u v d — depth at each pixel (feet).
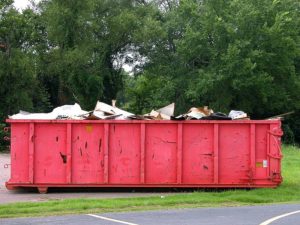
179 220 35.53
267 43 135.64
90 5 140.36
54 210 39.37
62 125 49.37
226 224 34.14
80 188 51.60
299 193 49.26
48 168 49.21
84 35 142.61
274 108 148.05
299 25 148.97
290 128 160.35
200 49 139.44
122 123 49.60
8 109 118.01
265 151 49.73
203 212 39.32
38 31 141.59
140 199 44.45
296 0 154.51
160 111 55.52
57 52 137.08
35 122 49.06
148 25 145.59
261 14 135.03
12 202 43.32
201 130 49.80
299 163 80.74
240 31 135.95
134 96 177.78
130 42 154.61
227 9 139.85
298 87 145.28
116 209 40.34
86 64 143.64
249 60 127.75
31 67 120.78
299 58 157.58
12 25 122.31
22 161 49.11
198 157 49.60
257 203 44.60
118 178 49.47
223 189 50.70
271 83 137.69
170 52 156.04
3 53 118.83
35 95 135.64
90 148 49.44
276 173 49.52
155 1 165.99
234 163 49.78
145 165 49.55
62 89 149.18
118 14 151.02
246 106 142.31
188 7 144.66
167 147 49.65
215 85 135.44
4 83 116.47
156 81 161.99
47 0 151.23
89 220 35.42
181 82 148.25
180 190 50.98
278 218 36.86
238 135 49.83
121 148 49.52
